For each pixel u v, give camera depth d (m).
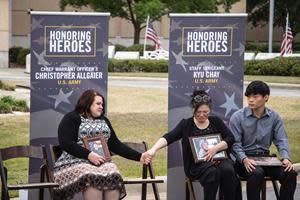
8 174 11.24
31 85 8.76
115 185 7.96
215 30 8.94
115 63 37.66
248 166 8.49
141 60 37.78
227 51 8.98
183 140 8.58
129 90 24.72
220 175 8.34
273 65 34.69
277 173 8.62
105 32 8.86
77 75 8.85
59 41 8.76
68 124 8.23
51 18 8.71
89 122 8.31
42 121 8.84
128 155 8.47
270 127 8.88
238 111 8.94
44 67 8.76
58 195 8.09
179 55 8.95
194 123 8.62
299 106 20.64
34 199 8.93
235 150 8.70
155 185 8.65
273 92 26.17
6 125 16.12
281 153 8.74
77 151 8.09
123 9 44.72
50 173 8.30
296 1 56.22
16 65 43.84
